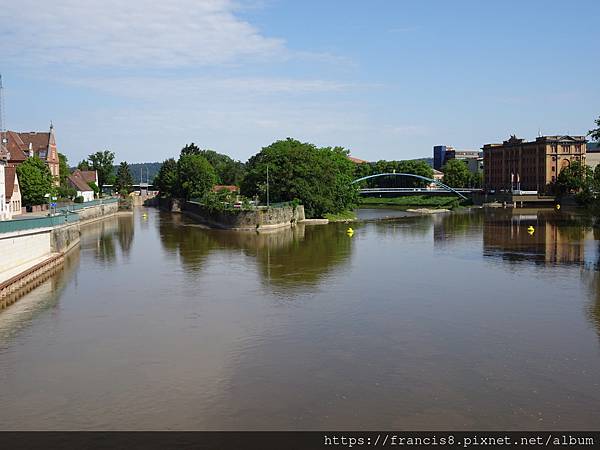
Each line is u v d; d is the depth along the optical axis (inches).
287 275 2225.6
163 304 1770.4
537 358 1258.0
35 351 1339.8
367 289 1953.7
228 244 3277.6
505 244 3203.7
